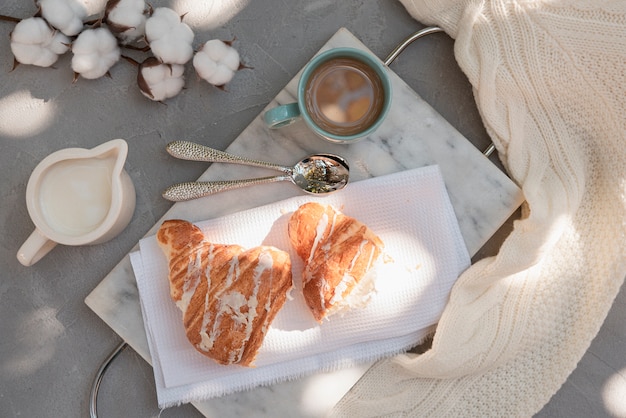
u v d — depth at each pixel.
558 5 0.70
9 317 0.74
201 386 0.71
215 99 0.74
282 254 0.69
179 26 0.70
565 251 0.73
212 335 0.68
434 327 0.72
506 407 0.73
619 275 0.72
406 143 0.72
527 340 0.73
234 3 0.74
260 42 0.75
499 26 0.71
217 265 0.68
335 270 0.68
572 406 0.78
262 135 0.72
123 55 0.73
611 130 0.71
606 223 0.72
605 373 0.77
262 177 0.72
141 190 0.74
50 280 0.74
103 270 0.74
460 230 0.72
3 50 0.74
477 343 0.71
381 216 0.71
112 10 0.70
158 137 0.74
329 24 0.75
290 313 0.71
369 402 0.73
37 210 0.67
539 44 0.71
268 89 0.74
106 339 0.74
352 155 0.72
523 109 0.72
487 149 0.73
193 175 0.74
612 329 0.77
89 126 0.74
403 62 0.74
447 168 0.72
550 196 0.71
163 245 0.69
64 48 0.72
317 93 0.69
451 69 0.74
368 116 0.69
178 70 0.71
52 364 0.74
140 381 0.74
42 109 0.74
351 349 0.71
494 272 0.70
